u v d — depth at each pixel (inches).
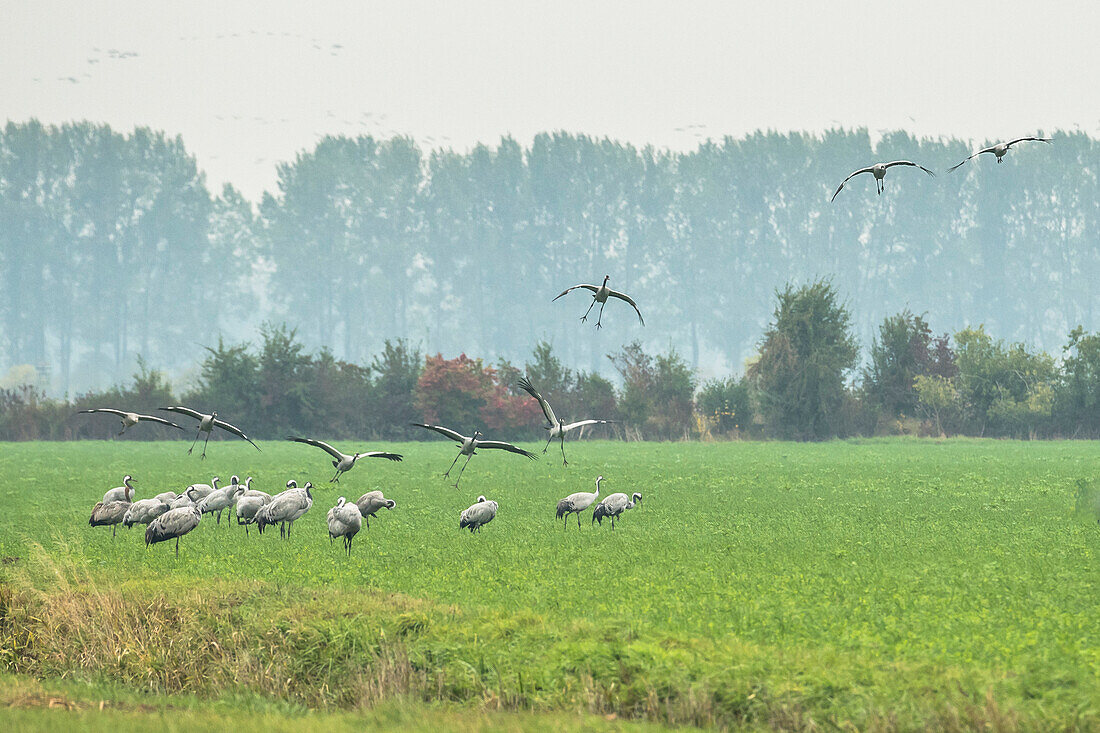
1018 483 1733.5
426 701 616.1
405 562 923.4
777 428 3939.5
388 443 3722.9
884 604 689.6
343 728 544.7
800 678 543.2
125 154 7007.9
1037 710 495.2
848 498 1478.8
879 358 4126.5
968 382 4015.8
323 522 1258.6
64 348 6860.2
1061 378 3986.2
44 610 757.3
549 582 794.2
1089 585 746.2
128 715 585.3
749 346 6998.0
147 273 7017.7
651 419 3973.9
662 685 562.9
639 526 1171.3
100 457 2755.9
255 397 3971.5
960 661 558.6
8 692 643.5
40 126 6879.9
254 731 538.3
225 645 701.3
